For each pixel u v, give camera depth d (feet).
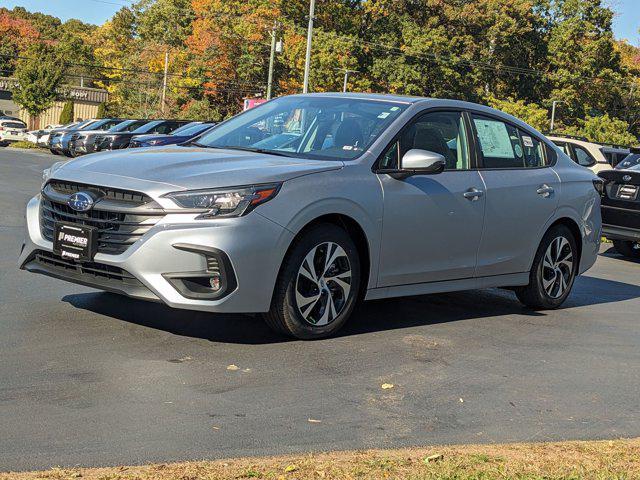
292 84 240.73
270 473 10.89
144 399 14.16
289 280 17.95
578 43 279.49
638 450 12.99
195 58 240.94
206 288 17.03
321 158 19.61
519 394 16.20
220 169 17.78
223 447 12.25
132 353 16.75
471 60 259.80
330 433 13.20
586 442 13.35
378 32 256.73
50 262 18.63
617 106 296.30
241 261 16.94
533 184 23.50
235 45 240.12
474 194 21.56
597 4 279.90
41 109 185.26
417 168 19.35
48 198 18.37
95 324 18.72
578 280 32.22
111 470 10.86
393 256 19.86
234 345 17.85
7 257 27.07
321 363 17.10
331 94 22.56
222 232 16.79
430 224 20.52
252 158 18.94
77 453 11.66
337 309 19.01
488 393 16.10
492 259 22.52
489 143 22.85
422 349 18.92
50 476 10.51
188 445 12.24
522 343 20.38
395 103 21.40
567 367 18.51
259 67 237.86
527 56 279.08
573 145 59.98
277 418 13.73
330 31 252.42
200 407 13.97
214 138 21.54
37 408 13.39
